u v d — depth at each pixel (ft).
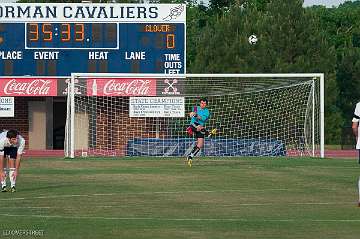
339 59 497.87
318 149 286.46
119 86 279.08
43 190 132.87
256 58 370.12
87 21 280.31
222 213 103.09
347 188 137.69
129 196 123.75
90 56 280.72
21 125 313.12
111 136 290.35
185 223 93.66
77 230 87.86
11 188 130.31
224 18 383.86
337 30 529.45
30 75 283.18
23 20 281.95
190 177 160.86
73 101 249.34
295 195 125.90
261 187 139.54
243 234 85.76
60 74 282.15
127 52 280.10
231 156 256.93
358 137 114.32
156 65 279.69
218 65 370.73
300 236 84.38
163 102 278.87
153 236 84.23
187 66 412.98
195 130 197.77
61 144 332.39
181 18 279.90
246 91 289.53
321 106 254.47
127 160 225.76
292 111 293.02
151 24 279.69
